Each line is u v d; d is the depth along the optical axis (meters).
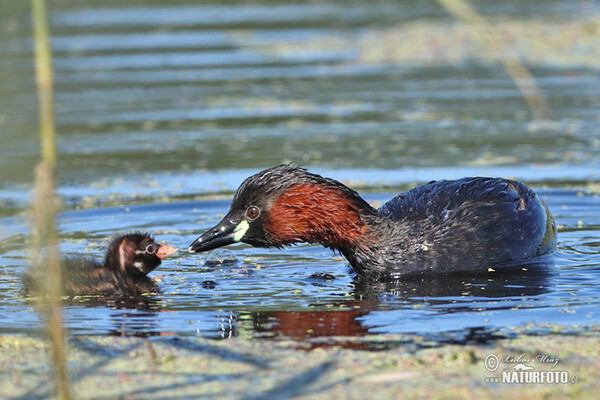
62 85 26.70
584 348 9.02
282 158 19.00
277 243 12.32
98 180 17.80
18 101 23.92
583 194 15.94
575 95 23.95
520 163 18.17
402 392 8.12
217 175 17.89
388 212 12.75
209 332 9.79
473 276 11.88
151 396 8.16
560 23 32.97
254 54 30.55
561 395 8.06
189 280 12.00
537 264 12.31
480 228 12.31
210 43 32.41
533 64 27.84
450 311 10.33
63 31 34.66
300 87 26.08
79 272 11.60
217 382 8.42
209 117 23.03
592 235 13.75
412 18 36.06
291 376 8.50
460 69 28.03
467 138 20.39
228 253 13.41
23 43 30.11
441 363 8.73
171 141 20.83
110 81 27.12
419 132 21.06
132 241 11.81
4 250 13.48
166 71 28.31
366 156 19.05
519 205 12.74
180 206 15.88
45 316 9.54
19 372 8.80
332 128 21.64
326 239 12.21
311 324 9.97
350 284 11.76
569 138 20.17
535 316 10.04
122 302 11.04
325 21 36.00
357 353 9.01
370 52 30.50
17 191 17.05
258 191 12.20
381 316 10.20
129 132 21.77
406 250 12.10
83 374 8.69
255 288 11.58
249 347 9.27
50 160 6.84
